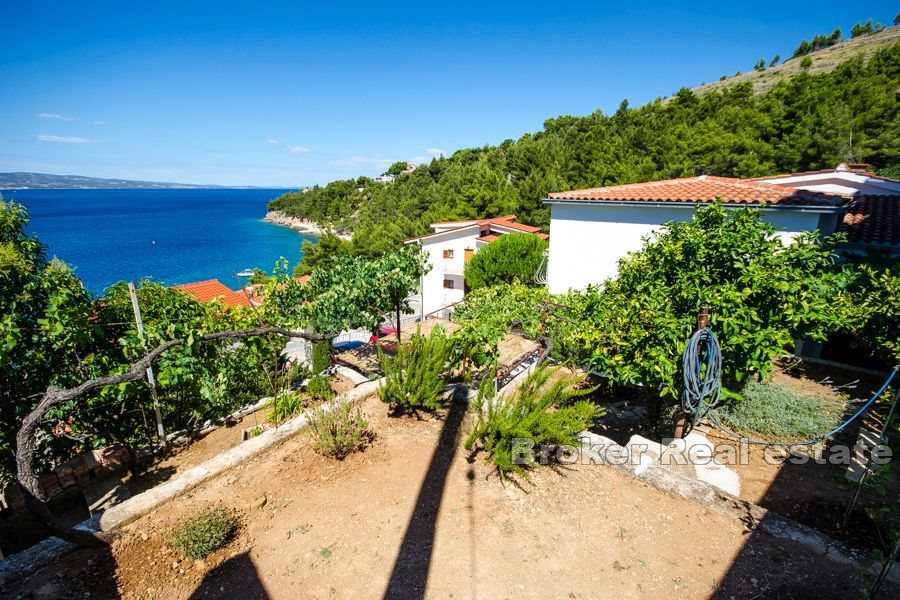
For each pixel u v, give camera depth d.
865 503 4.69
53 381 5.62
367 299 9.02
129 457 6.05
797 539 3.98
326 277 9.16
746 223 5.44
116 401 6.14
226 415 7.57
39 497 3.60
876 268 8.92
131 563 3.83
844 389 8.02
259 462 5.39
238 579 3.69
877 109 27.34
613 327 5.76
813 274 5.50
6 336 5.10
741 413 6.64
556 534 4.18
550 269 14.28
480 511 4.48
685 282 5.43
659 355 5.11
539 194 30.89
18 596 3.43
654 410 6.98
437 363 6.25
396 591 3.56
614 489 4.83
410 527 4.27
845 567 3.68
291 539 4.14
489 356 8.12
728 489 4.99
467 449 5.34
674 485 4.72
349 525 4.31
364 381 8.38
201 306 7.35
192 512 4.49
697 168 28.89
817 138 25.55
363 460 5.41
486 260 20.84
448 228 26.36
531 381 5.52
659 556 3.92
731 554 3.91
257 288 8.52
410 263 9.91
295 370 9.12
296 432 5.96
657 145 33.06
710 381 4.85
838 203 9.12
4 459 5.55
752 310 4.82
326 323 8.59
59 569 3.71
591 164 33.56
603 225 12.94
